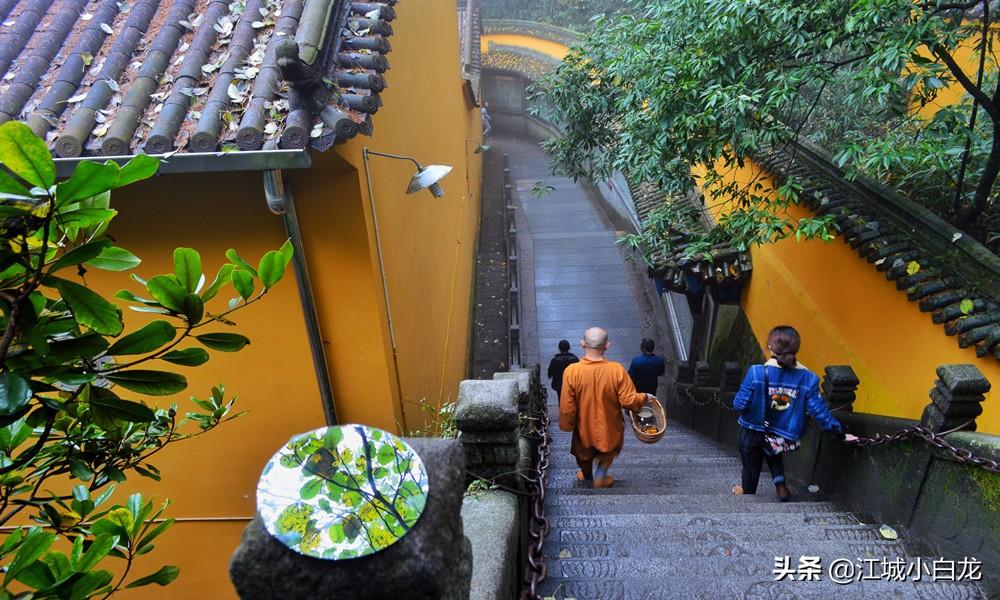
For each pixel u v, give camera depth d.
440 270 7.82
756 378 4.46
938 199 5.39
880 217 5.38
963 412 3.29
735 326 9.36
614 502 4.48
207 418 2.93
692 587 3.14
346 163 3.63
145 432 2.59
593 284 13.90
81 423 2.20
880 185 5.44
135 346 1.68
